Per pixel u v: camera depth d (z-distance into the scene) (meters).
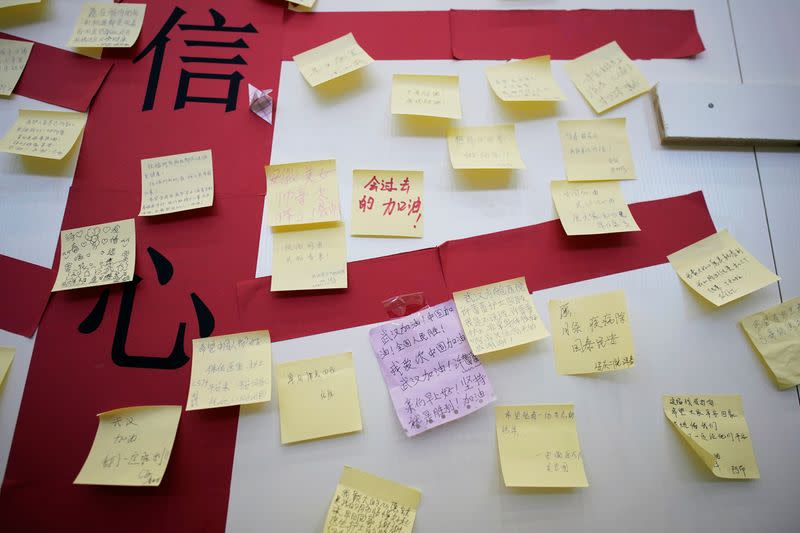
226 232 0.83
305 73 0.90
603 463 0.76
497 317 0.79
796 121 0.86
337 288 0.81
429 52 0.92
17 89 0.91
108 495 0.75
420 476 0.75
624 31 0.93
